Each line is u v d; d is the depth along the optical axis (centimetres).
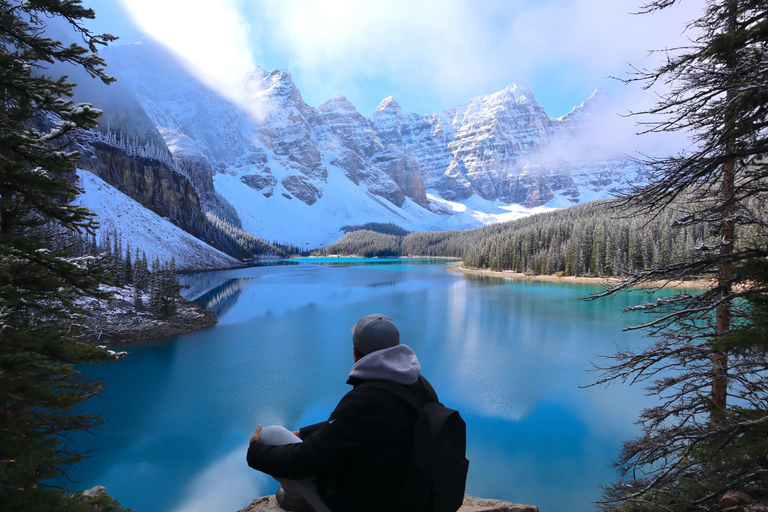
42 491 503
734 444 532
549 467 2009
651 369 3316
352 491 201
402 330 5144
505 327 5253
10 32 572
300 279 12456
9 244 563
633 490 777
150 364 3625
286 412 2647
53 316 652
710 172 606
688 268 682
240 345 4309
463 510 577
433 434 190
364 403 197
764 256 561
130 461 2064
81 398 604
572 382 3175
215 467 2016
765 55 502
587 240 11075
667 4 624
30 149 591
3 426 535
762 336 501
